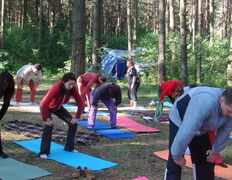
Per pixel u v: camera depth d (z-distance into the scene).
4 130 6.68
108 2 40.88
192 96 2.92
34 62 24.61
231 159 5.54
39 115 8.45
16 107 9.41
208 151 3.32
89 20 36.78
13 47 24.16
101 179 4.44
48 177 4.41
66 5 36.81
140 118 8.82
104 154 5.57
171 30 20.36
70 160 5.11
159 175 4.68
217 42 21.33
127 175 4.63
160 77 16.75
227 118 2.95
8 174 4.39
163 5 16.34
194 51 19.89
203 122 2.98
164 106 11.10
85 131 7.05
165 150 5.88
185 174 4.73
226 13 28.34
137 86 10.61
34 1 33.34
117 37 35.25
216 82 18.39
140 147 6.07
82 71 11.04
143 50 19.84
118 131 7.15
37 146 5.73
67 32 28.14
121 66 19.11
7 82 4.65
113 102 7.46
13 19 37.12
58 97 5.11
